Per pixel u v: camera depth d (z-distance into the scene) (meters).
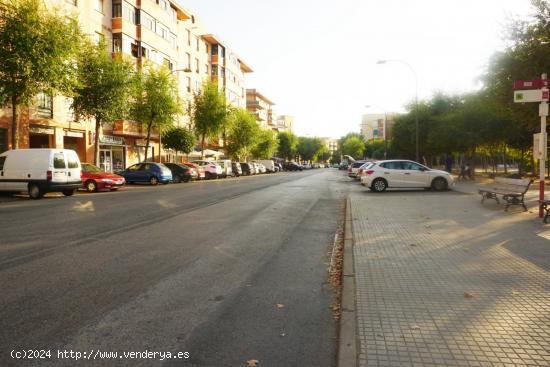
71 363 3.37
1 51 18.16
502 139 31.48
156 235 9.00
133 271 6.12
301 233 9.50
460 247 7.34
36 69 18.69
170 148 40.88
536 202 14.38
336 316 4.45
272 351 3.62
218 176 41.31
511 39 15.51
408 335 3.76
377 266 6.12
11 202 16.50
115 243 8.11
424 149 46.22
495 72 16.09
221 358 3.49
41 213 12.62
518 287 5.09
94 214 12.38
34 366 3.32
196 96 44.44
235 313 4.51
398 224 10.02
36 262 6.58
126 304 4.74
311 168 110.56
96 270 6.14
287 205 15.34
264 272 6.19
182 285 5.48
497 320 4.08
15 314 4.40
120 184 23.16
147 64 33.12
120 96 25.78
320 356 3.54
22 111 25.45
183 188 25.45
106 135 34.28
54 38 19.33
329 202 16.58
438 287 5.12
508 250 7.07
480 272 5.75
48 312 4.47
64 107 29.09
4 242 8.14
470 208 13.13
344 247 7.44
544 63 14.53
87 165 23.19
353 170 35.88
